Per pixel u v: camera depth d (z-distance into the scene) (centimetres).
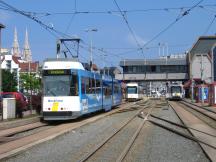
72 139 1964
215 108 5075
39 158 1430
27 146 1653
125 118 3316
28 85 6681
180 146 1723
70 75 2892
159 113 4009
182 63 12025
